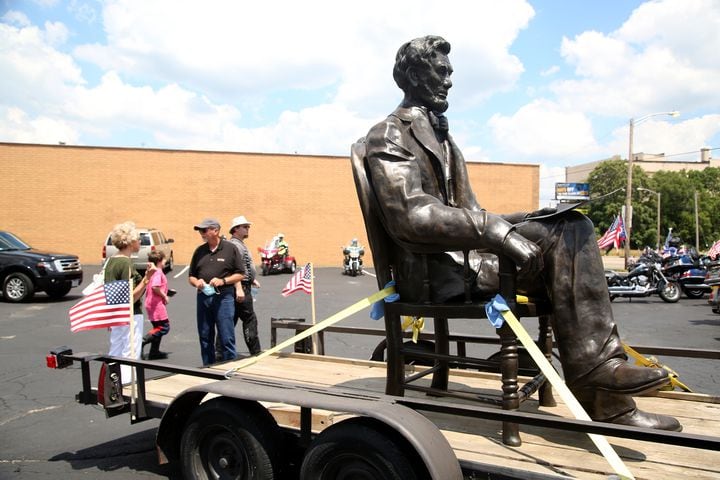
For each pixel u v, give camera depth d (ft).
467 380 13.78
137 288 18.42
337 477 8.64
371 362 15.16
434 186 10.73
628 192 104.42
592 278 9.30
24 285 46.83
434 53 11.00
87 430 16.34
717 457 8.31
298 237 95.40
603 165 241.96
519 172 102.27
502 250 8.99
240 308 22.89
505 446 8.94
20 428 16.53
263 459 9.45
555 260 9.46
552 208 10.31
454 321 39.42
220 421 9.80
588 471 7.82
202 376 10.52
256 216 93.91
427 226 9.51
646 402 11.63
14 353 27.66
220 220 92.53
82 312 13.29
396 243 10.74
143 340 26.40
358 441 8.13
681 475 7.64
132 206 89.81
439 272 10.34
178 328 35.53
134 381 11.71
